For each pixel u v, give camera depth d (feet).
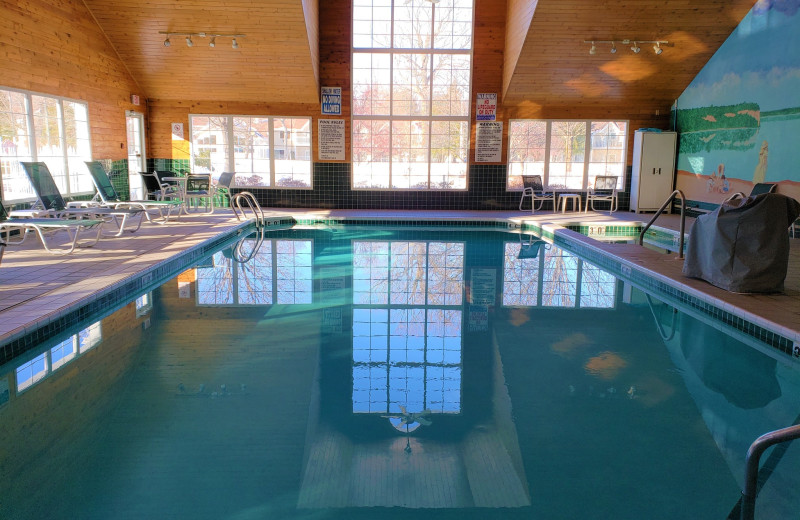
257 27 33.37
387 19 39.91
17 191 25.59
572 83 38.55
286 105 40.52
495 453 9.43
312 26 36.04
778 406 11.36
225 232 28.94
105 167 33.86
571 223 34.01
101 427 10.02
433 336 15.44
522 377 12.73
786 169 28.76
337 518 7.61
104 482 8.36
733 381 12.60
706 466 9.09
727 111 33.88
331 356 13.80
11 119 25.09
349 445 9.59
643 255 23.85
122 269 19.12
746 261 17.47
